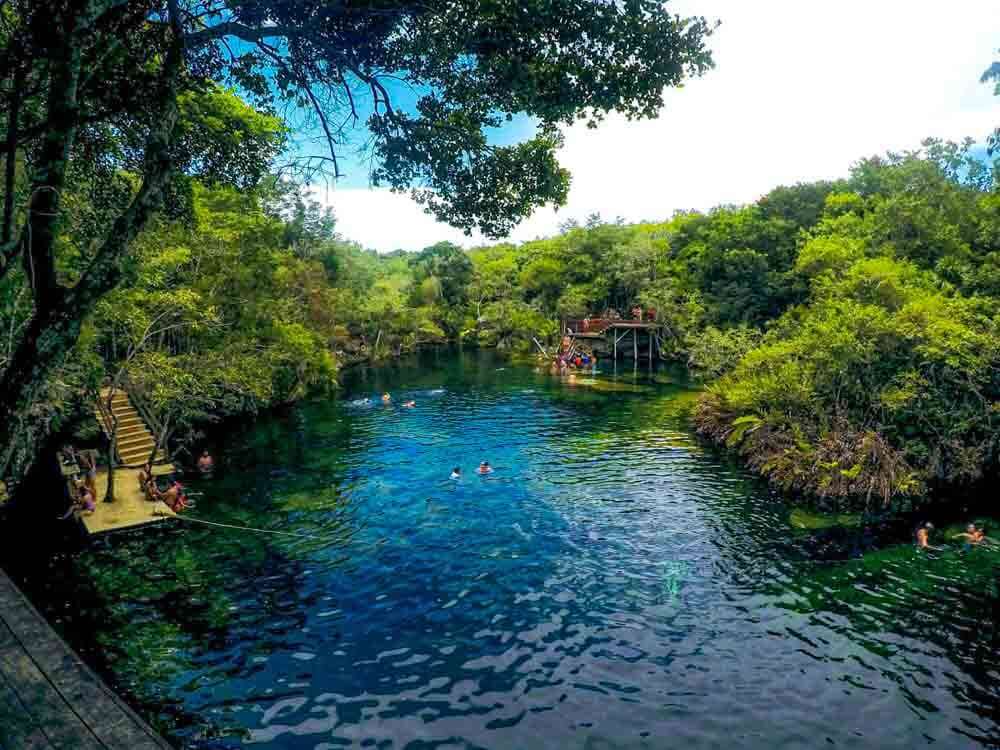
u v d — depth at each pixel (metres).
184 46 7.33
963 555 16.20
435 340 86.44
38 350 6.19
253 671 11.03
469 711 10.07
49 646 7.49
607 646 12.03
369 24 8.31
